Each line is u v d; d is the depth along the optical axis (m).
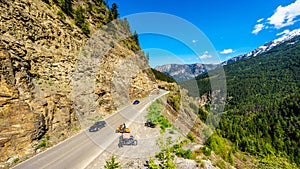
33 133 10.95
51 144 11.35
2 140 9.54
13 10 13.84
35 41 15.02
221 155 11.59
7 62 11.38
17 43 12.98
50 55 15.54
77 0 26.42
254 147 27.91
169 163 7.52
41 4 17.61
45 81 14.27
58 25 18.05
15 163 9.26
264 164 22.98
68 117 13.71
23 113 10.92
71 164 8.38
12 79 11.36
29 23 14.84
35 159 9.50
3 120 9.98
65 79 15.75
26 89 12.11
